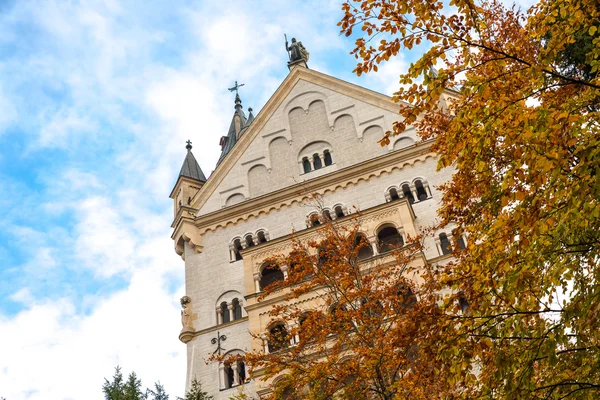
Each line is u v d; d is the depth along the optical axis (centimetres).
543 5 1435
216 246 3844
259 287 3388
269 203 3878
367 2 1272
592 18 1237
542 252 1242
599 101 1399
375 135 3956
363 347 1867
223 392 3231
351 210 3659
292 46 4678
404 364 1798
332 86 4247
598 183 1090
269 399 1986
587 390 1148
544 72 1259
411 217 3394
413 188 3631
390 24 1282
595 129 1270
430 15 1253
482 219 1525
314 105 4228
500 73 1338
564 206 1216
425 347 1258
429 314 1257
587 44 1673
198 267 3791
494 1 1762
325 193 3784
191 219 3972
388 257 3167
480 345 1198
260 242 3766
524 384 1166
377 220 3366
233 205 3938
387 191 3672
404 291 2114
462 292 1290
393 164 3753
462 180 1505
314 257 2245
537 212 1160
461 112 1268
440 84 1244
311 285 2155
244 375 3272
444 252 3350
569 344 1329
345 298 2030
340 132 4044
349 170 3794
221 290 3638
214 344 3412
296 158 4050
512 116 1196
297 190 3856
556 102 1373
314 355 2372
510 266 1234
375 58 1297
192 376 3338
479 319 1267
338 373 1875
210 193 4112
